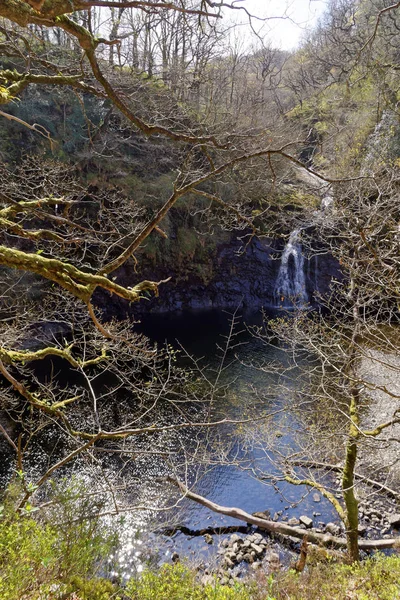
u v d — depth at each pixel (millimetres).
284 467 7949
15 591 2057
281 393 10414
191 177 9031
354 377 5867
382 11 3906
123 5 2256
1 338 6406
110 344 6648
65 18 2471
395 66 6191
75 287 2518
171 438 9578
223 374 12812
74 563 2746
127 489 7820
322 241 8781
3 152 12461
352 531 5945
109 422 9906
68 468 8500
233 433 9359
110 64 8945
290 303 20781
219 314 20125
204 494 8070
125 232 12242
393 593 3646
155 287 2775
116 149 15492
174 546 6754
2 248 2373
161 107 9578
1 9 1952
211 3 2920
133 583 3230
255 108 15641
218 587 3094
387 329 7797
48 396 6797
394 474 8289
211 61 15570
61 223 4836
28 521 2756
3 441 9352
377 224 6539
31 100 13445
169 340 16281
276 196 12156
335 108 14898
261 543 6898
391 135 12484
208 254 20203
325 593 3934
